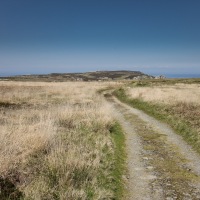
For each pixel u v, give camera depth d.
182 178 8.92
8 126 12.81
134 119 20.34
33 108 21.69
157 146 12.80
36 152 9.40
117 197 7.42
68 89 44.84
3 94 32.66
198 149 12.22
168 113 20.83
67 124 15.09
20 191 6.67
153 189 8.05
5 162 7.46
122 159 10.64
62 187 6.99
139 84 65.69
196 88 49.59
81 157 8.95
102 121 15.41
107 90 53.66
